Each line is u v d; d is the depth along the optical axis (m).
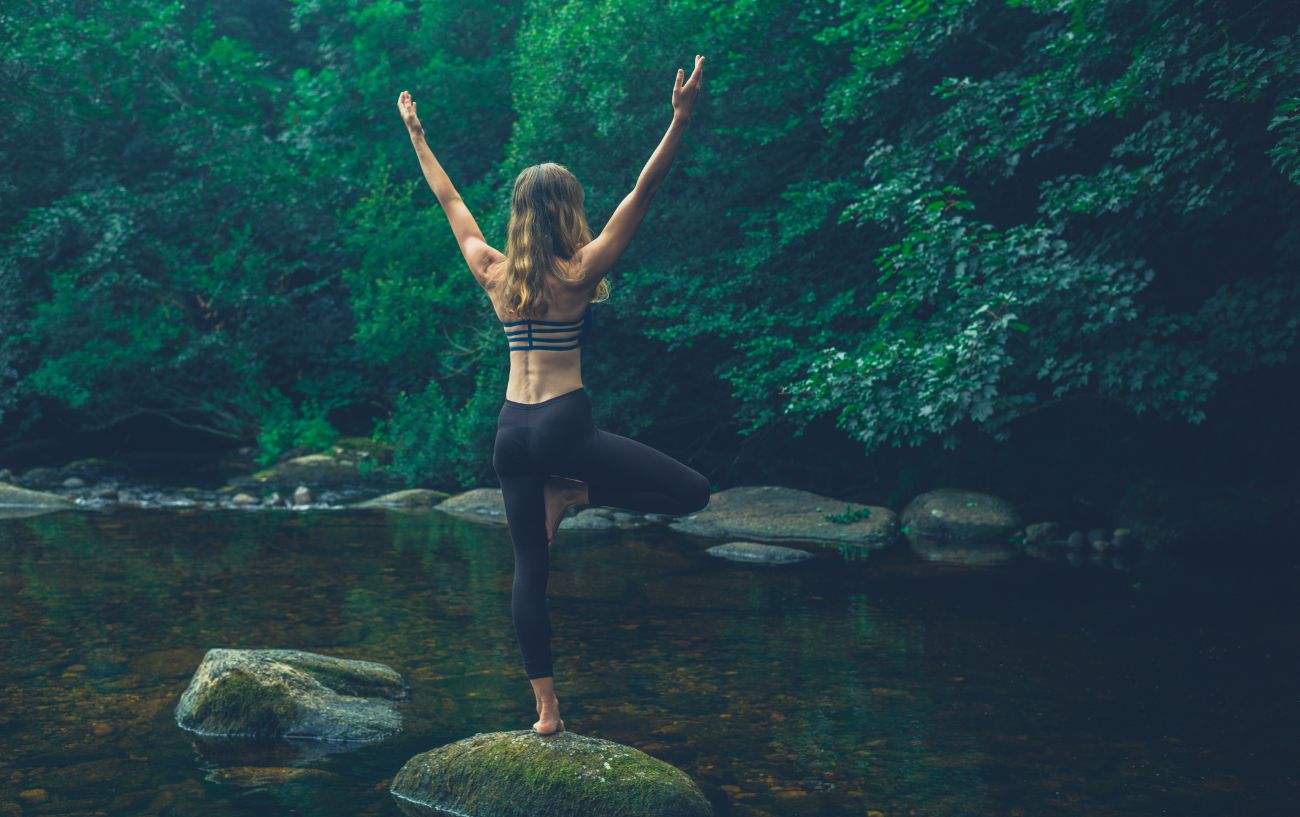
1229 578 7.49
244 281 16.33
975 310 7.91
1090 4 7.62
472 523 10.60
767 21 11.41
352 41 17.61
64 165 16.66
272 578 7.39
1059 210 7.86
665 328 12.39
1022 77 9.03
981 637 5.70
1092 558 8.47
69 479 13.66
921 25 9.00
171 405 17.11
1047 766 3.76
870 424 8.34
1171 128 7.50
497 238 12.97
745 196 12.15
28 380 15.27
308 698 4.28
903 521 10.34
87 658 5.23
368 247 15.12
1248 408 9.59
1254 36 6.94
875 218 8.78
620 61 11.86
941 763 3.79
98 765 3.80
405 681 4.86
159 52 16.92
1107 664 5.13
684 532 9.98
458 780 3.50
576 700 4.57
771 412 11.32
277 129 19.27
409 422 14.51
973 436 11.30
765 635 5.76
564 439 3.06
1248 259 8.54
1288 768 3.72
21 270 15.45
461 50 17.25
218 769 3.77
